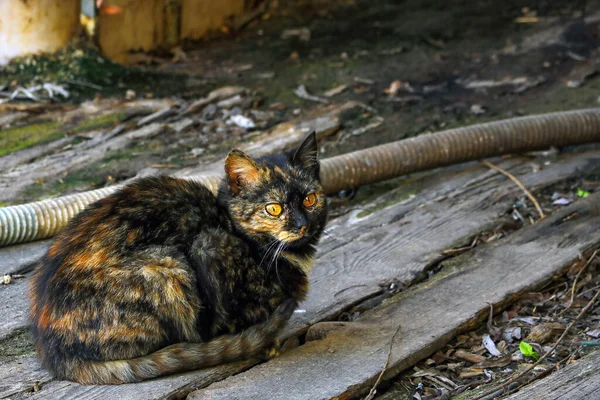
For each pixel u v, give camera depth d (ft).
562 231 7.36
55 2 9.16
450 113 8.93
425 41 11.18
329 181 7.70
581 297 6.85
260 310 6.22
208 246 6.09
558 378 6.14
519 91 9.50
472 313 6.63
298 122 8.69
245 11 11.85
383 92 9.48
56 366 6.07
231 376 6.20
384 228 7.47
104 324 5.96
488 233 7.43
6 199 7.55
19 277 6.91
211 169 7.95
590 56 10.46
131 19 9.98
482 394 6.15
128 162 8.05
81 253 6.00
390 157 7.89
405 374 6.34
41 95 8.78
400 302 6.73
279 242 6.25
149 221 6.07
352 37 11.35
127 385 6.08
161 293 5.98
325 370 6.23
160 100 8.93
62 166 7.95
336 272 7.02
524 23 11.69
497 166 8.21
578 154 8.40
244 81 9.78
